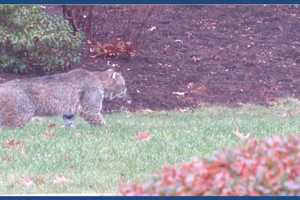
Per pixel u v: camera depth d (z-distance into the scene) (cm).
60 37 1791
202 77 1869
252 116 1630
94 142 1312
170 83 1836
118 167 1160
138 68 1902
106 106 1716
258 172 720
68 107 1454
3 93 1427
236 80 1861
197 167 743
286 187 713
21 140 1323
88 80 1469
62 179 1092
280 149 745
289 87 1842
